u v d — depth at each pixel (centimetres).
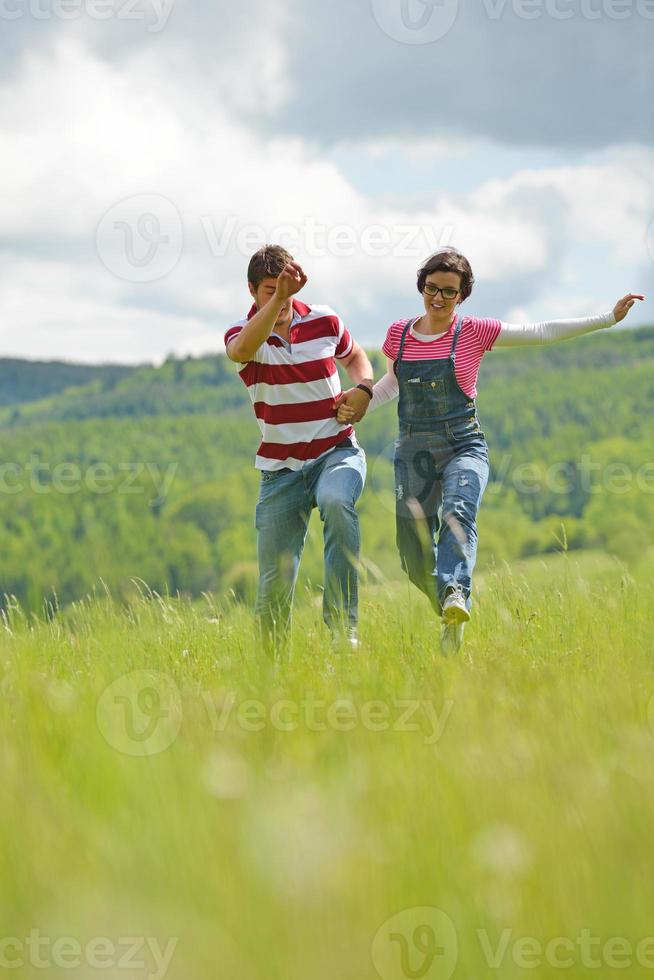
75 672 1416
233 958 535
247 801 717
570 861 621
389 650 1421
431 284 1658
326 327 1678
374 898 582
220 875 606
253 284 1656
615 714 969
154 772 771
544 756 822
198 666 1477
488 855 622
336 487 1619
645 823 677
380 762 810
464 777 764
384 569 1800
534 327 1702
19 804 719
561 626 1614
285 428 1664
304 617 1798
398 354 1712
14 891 601
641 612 1727
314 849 631
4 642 1631
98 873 614
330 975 529
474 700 1031
